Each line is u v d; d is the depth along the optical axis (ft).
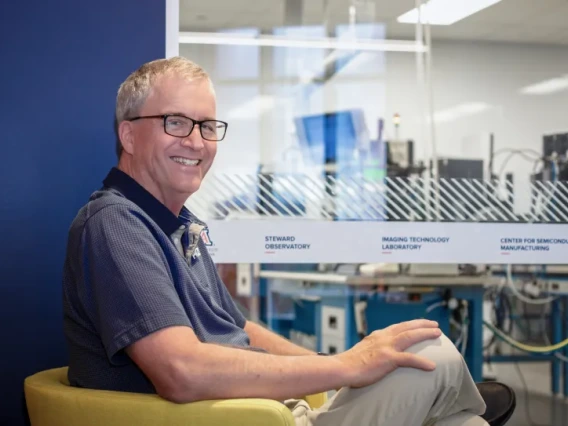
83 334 4.69
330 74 10.00
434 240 9.36
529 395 10.99
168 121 5.08
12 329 7.30
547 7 10.65
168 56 7.89
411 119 10.49
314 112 9.89
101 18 7.62
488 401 5.29
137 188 5.02
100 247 4.35
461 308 10.62
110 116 7.63
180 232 5.05
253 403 3.88
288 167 9.74
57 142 7.46
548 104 11.00
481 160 10.53
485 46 10.70
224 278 9.49
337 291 10.23
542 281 10.53
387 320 10.45
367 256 9.13
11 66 7.34
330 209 9.40
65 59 7.50
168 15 7.86
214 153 5.38
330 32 9.95
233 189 9.05
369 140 10.19
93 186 7.55
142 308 4.10
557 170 10.46
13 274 7.31
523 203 10.07
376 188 9.68
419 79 10.46
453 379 4.24
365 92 10.22
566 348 10.85
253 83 9.52
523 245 9.63
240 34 9.37
